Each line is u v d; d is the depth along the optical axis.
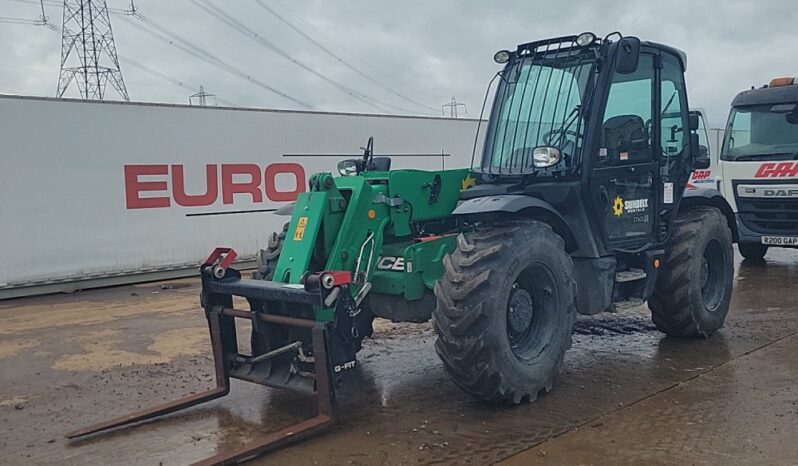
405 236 5.01
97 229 9.75
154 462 3.84
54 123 9.33
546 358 4.56
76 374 5.57
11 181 9.08
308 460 3.77
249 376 4.57
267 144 11.20
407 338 6.39
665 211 5.80
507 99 5.36
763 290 8.17
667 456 3.70
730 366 5.24
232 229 10.95
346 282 4.07
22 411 4.73
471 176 5.38
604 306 5.05
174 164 10.34
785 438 3.89
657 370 5.19
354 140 12.16
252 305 4.62
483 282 4.14
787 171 9.30
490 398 4.33
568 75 5.11
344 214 4.69
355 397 4.21
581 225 4.93
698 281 5.85
